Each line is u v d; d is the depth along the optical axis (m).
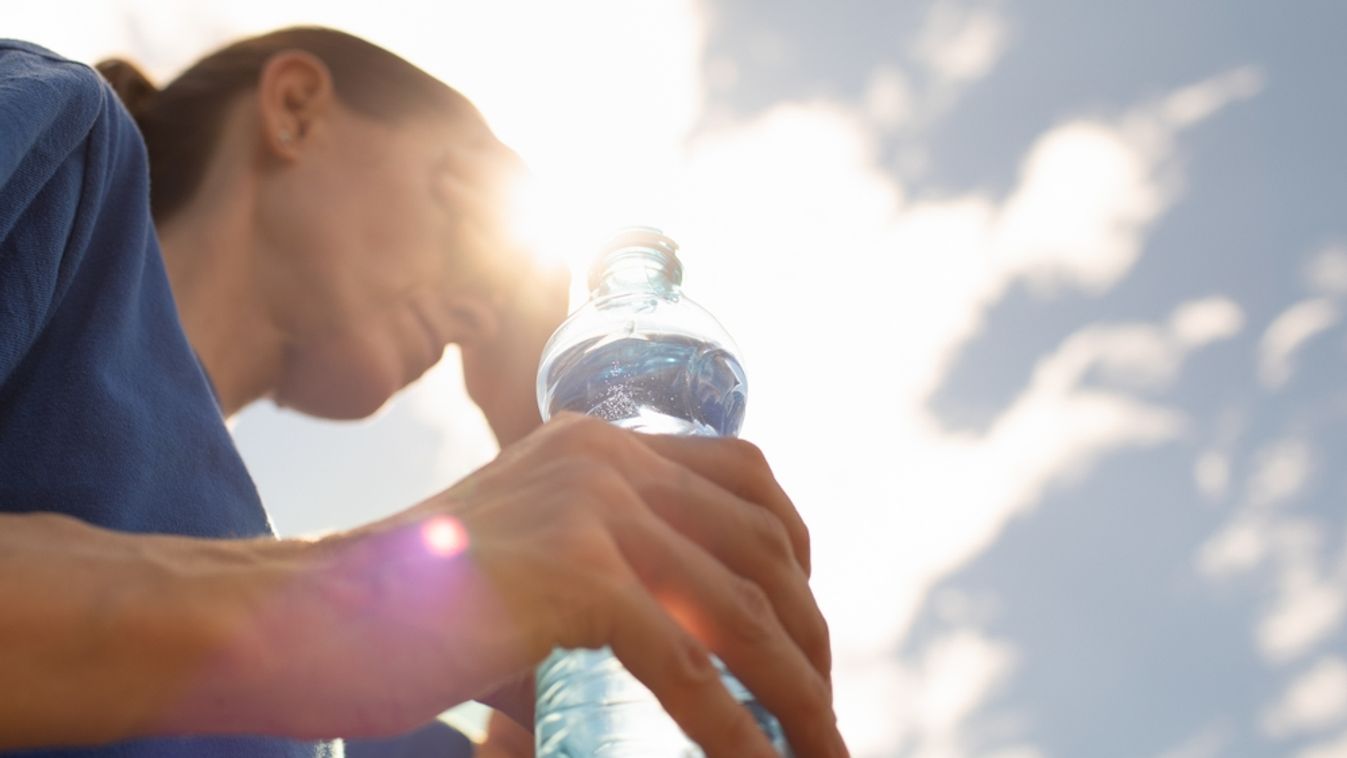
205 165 1.17
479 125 1.35
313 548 0.47
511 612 0.46
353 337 1.21
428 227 1.26
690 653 0.47
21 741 0.40
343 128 1.23
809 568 0.59
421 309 1.28
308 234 1.19
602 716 0.70
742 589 0.52
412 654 0.44
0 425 0.76
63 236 0.78
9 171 0.69
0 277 0.73
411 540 0.46
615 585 0.47
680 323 1.02
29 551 0.42
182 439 0.84
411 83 1.29
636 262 1.06
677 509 0.54
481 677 0.45
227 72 1.22
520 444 0.54
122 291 0.84
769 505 0.58
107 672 0.40
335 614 0.44
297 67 1.21
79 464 0.76
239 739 0.75
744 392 1.05
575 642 0.47
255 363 1.20
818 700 0.53
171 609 0.41
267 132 1.19
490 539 0.48
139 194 0.90
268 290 1.19
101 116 0.84
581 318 1.06
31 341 0.75
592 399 0.99
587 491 0.50
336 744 0.89
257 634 0.42
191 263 1.13
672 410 0.99
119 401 0.80
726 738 0.48
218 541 0.46
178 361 0.88
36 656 0.40
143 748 0.68
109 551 0.43
